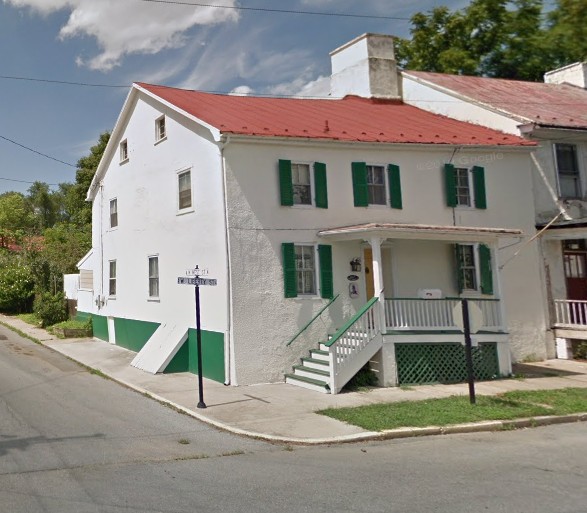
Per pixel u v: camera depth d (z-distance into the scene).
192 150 14.33
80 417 9.44
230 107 16.03
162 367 13.85
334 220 13.98
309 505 5.53
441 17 30.56
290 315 13.15
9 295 27.00
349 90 22.45
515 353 16.02
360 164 14.41
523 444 8.17
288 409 10.15
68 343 19.22
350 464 7.05
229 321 12.53
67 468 6.73
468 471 6.72
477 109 18.80
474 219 15.86
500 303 14.12
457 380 13.34
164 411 10.13
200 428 8.96
